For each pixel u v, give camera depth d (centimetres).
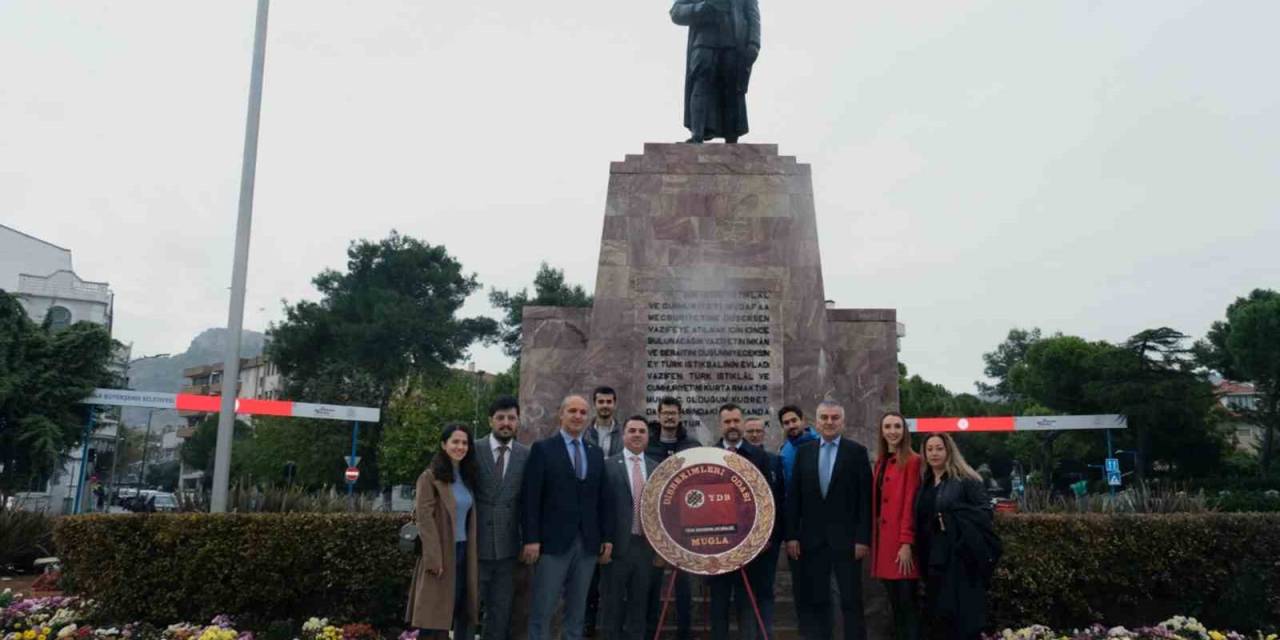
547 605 653
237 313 1060
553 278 4491
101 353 2688
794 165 1079
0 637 771
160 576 830
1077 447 4103
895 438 700
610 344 1029
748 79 1167
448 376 4212
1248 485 3400
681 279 1046
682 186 1073
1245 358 3931
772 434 996
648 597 731
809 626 696
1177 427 3656
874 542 701
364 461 4000
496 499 674
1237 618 802
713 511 668
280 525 845
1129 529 828
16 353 2522
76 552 839
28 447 2480
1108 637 768
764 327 1033
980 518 652
